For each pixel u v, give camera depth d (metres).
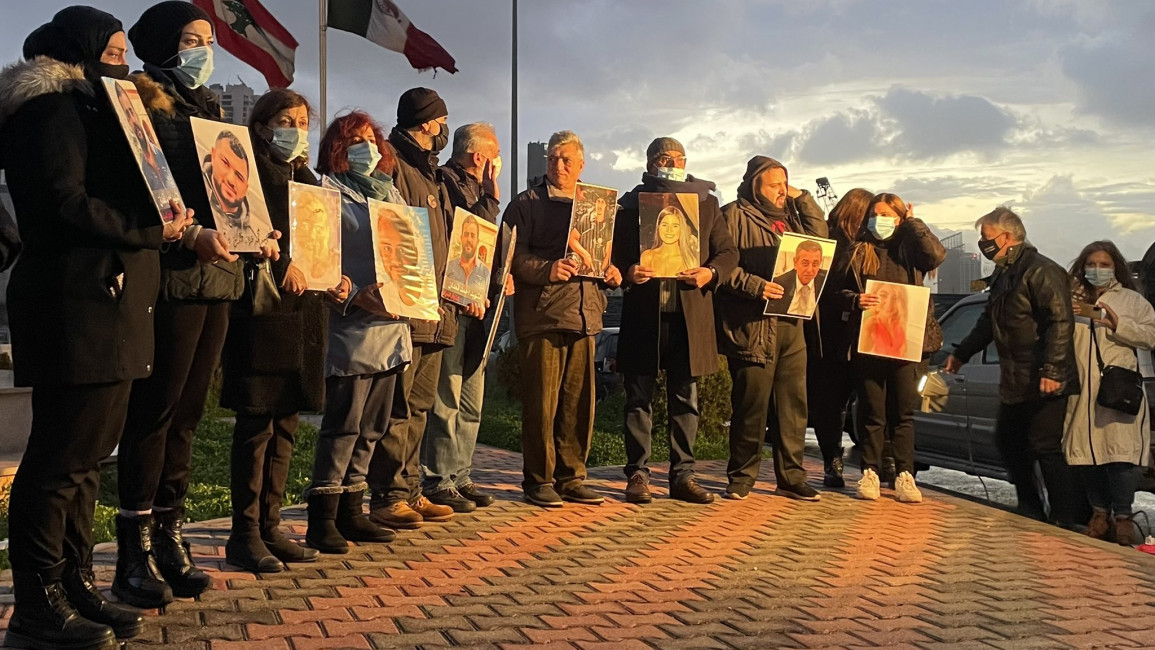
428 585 4.91
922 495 8.26
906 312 7.83
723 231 7.52
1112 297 7.21
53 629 3.67
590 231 6.97
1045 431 7.40
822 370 8.48
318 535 5.44
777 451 7.98
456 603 4.61
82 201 3.47
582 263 6.96
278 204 4.65
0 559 5.14
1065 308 7.22
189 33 4.14
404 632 4.15
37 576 3.69
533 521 6.60
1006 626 4.73
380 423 5.66
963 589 5.38
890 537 6.62
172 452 4.41
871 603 5.00
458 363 6.84
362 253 5.42
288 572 4.99
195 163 4.08
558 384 7.20
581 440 7.40
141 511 4.29
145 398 4.13
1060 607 5.12
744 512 7.24
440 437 6.82
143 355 3.70
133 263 3.66
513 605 4.62
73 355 3.53
